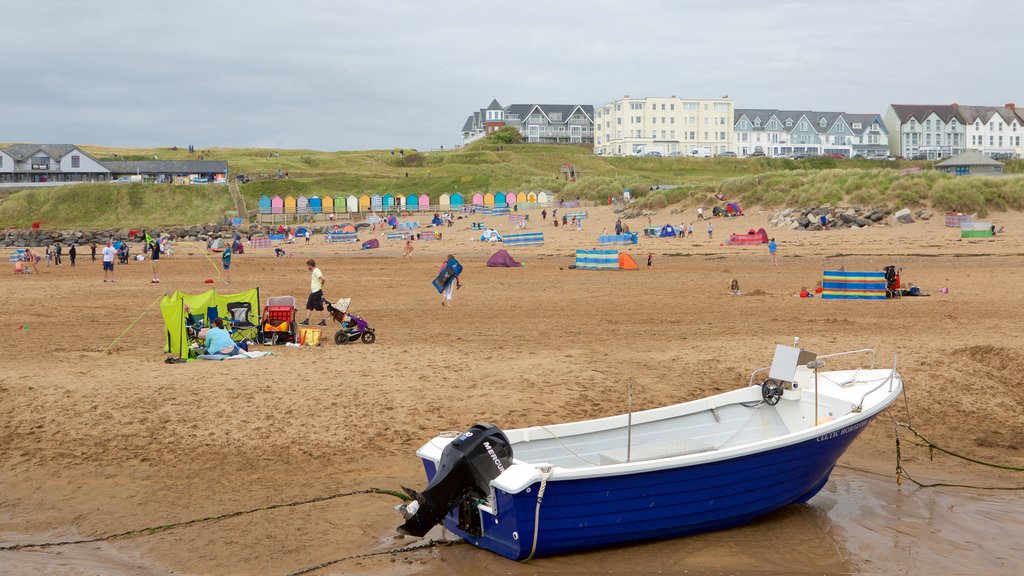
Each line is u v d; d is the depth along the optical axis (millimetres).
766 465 9422
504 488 8227
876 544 9289
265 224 88188
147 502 10242
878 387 10664
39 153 118062
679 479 8914
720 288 30766
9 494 10445
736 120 157875
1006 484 11328
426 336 19984
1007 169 125500
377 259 50219
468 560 8828
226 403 13508
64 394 13836
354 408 13406
